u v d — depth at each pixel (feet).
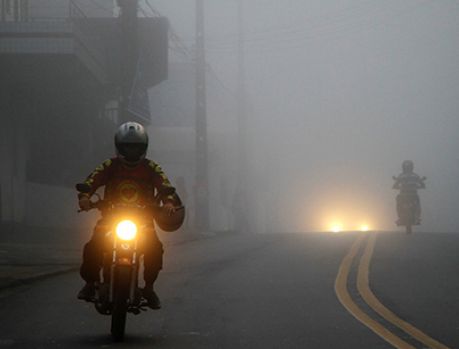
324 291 94.22
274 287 97.96
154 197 65.92
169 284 101.14
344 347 61.98
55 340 65.10
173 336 66.54
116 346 62.23
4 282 102.68
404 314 77.71
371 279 105.40
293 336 66.54
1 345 63.00
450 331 68.90
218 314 77.87
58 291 98.32
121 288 61.57
